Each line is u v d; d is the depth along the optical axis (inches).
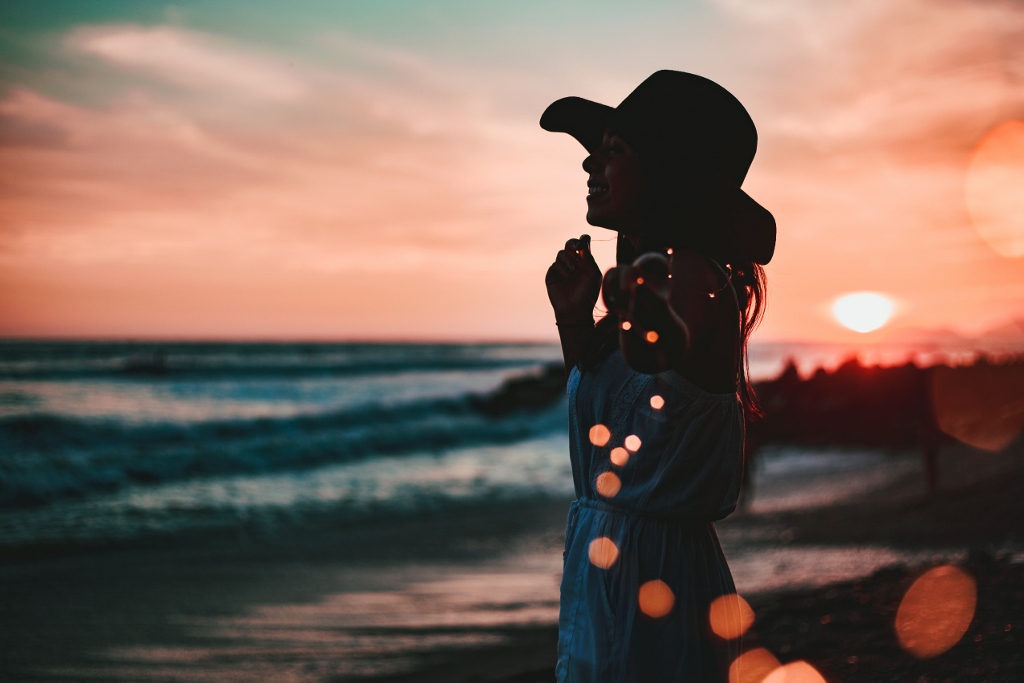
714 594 56.3
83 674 217.5
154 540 464.1
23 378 1679.4
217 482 696.4
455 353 4707.2
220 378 1840.6
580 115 67.6
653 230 55.5
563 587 59.6
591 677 55.1
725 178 55.6
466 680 185.5
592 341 59.4
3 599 319.6
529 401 1488.7
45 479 628.4
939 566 226.8
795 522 496.4
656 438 55.2
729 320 54.7
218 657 231.8
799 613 186.9
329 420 1049.5
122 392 1466.5
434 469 834.8
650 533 55.6
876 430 1154.7
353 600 311.3
